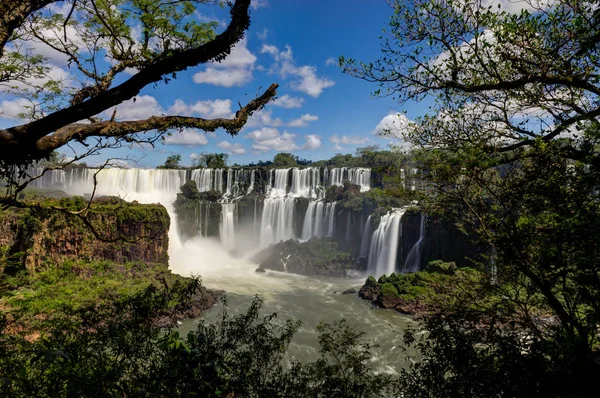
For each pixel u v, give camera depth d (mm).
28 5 5809
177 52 6062
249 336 6152
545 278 6258
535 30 6555
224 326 6230
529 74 6832
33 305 10625
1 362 4582
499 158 7621
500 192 7176
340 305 32188
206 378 4691
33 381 4379
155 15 7918
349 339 7250
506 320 6582
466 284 8352
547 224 5953
